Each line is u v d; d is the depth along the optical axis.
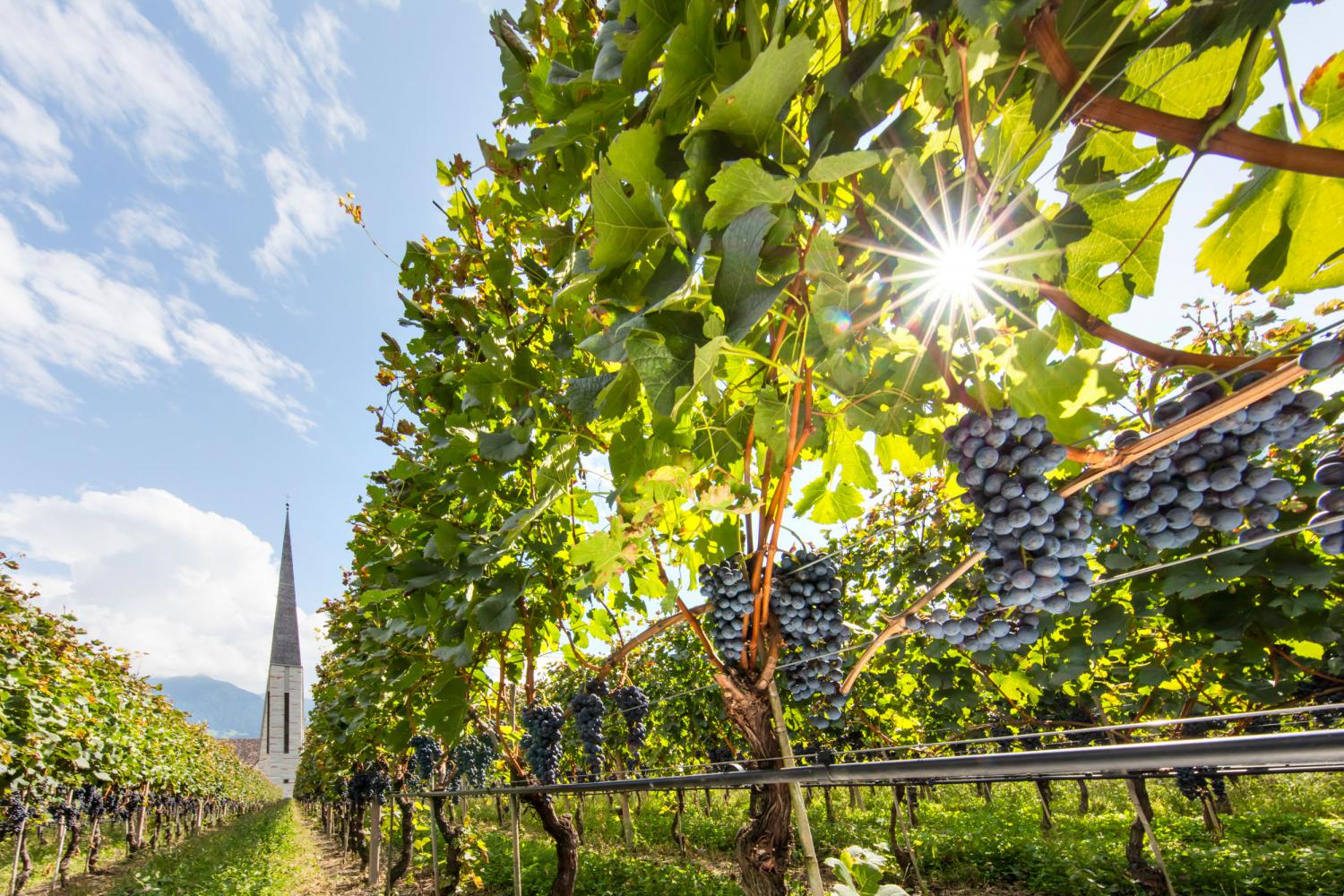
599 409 2.21
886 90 1.33
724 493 2.03
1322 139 1.30
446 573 4.38
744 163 1.23
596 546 2.31
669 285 1.54
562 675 13.02
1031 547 1.32
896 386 1.89
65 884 14.85
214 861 15.69
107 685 12.72
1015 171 1.34
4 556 9.52
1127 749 0.96
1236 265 1.49
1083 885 7.77
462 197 4.54
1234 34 1.05
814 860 2.07
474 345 4.71
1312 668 3.74
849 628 2.26
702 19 1.47
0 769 8.14
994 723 6.86
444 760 9.72
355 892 11.99
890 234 1.61
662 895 9.18
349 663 9.18
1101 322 1.36
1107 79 1.24
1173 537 1.26
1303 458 3.03
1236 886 7.02
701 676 12.49
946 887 8.69
